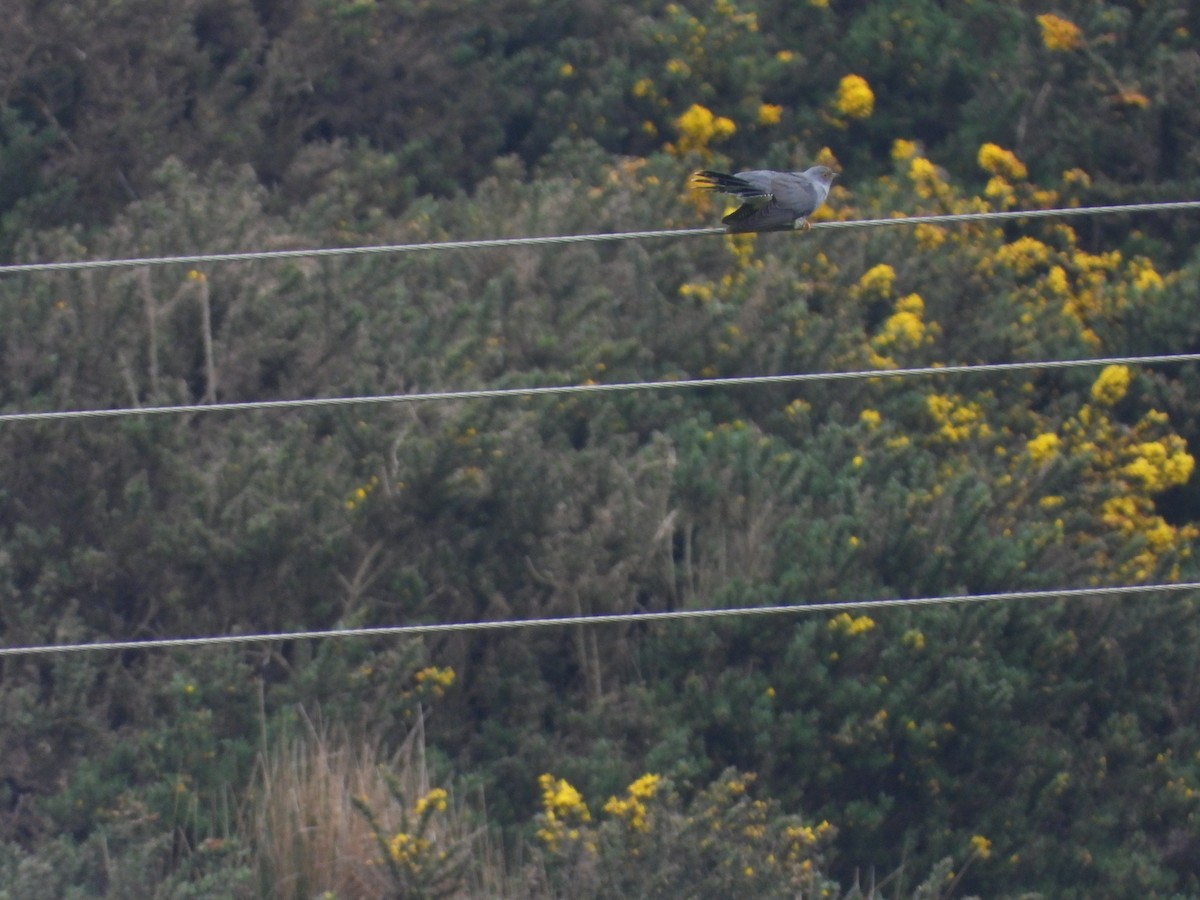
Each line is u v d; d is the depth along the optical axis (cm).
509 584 4884
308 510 4759
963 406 5747
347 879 4094
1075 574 5150
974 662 4794
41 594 4703
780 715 4709
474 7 6756
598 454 5038
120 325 5141
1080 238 6706
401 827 4088
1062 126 6788
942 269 6125
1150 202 6662
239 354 5191
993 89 6944
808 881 4259
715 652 4834
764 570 4909
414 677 4775
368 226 5891
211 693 4559
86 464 4888
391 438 4941
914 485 5212
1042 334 6019
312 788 4181
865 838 4672
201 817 4341
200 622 4744
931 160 6881
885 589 4884
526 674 4784
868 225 2817
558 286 5741
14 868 4128
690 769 4475
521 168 6369
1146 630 5181
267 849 4116
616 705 4706
